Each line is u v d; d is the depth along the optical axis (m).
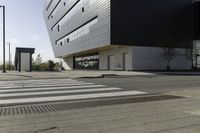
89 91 11.61
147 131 4.73
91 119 5.73
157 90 11.91
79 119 5.75
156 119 5.67
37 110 6.98
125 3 34.06
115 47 38.44
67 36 58.59
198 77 22.47
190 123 5.30
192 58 39.94
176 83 15.76
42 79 21.12
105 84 15.40
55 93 10.91
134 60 34.97
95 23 39.06
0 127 5.12
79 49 48.44
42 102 8.55
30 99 9.21
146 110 6.72
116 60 39.97
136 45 34.91
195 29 40.41
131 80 18.92
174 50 37.44
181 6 38.97
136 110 6.73
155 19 36.44
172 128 4.93
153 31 36.28
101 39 36.34
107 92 11.20
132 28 34.56
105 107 7.26
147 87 13.38
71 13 53.59
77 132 4.71
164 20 37.25
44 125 5.25
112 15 33.12
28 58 39.53
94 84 15.42
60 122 5.50
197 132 4.66
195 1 40.44
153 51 36.41
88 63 53.69
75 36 51.41
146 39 35.72
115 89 12.45
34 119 5.83
